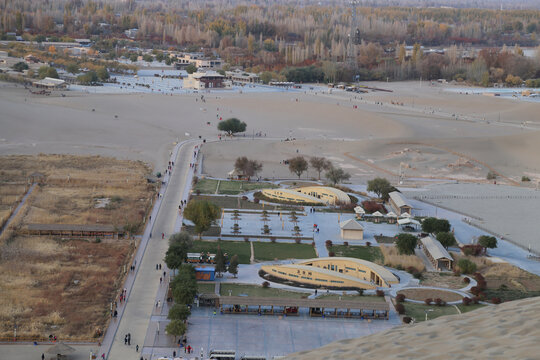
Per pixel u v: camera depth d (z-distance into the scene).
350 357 27.06
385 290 177.50
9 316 151.00
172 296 166.38
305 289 177.38
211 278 180.75
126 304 161.88
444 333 27.14
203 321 154.50
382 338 28.44
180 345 141.12
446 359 24.52
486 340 25.36
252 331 150.25
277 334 149.12
